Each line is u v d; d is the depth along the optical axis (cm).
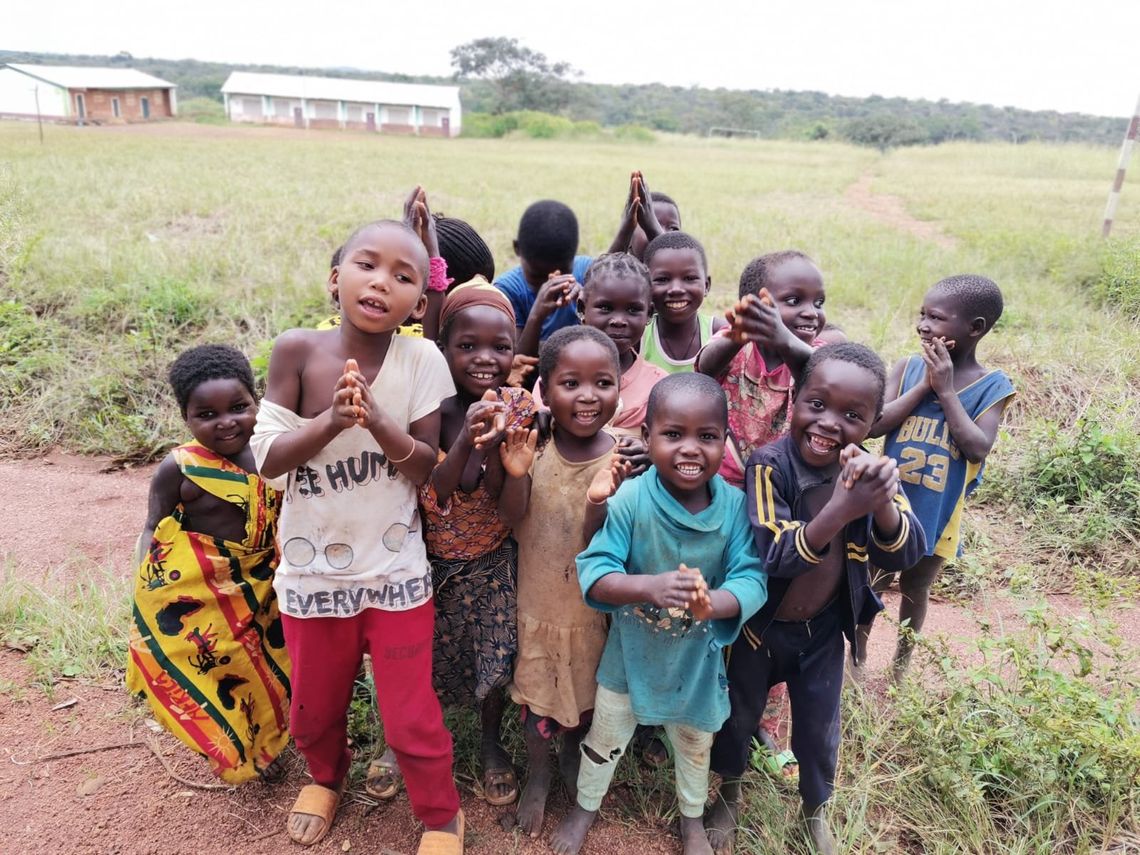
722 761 306
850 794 315
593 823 313
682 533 277
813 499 279
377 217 1330
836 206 1931
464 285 316
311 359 266
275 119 6775
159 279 815
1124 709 324
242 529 320
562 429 295
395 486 276
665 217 502
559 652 299
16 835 300
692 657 282
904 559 267
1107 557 517
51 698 365
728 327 327
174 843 300
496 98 8500
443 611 309
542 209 415
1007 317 836
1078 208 1745
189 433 645
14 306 754
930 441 363
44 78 5425
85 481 594
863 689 378
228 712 313
